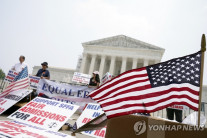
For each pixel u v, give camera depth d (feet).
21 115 12.31
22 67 27.35
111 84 7.81
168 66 7.50
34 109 12.92
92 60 139.44
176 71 7.29
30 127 8.97
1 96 17.20
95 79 24.86
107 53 138.00
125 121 5.84
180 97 6.77
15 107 18.24
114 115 6.30
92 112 13.96
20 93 17.29
